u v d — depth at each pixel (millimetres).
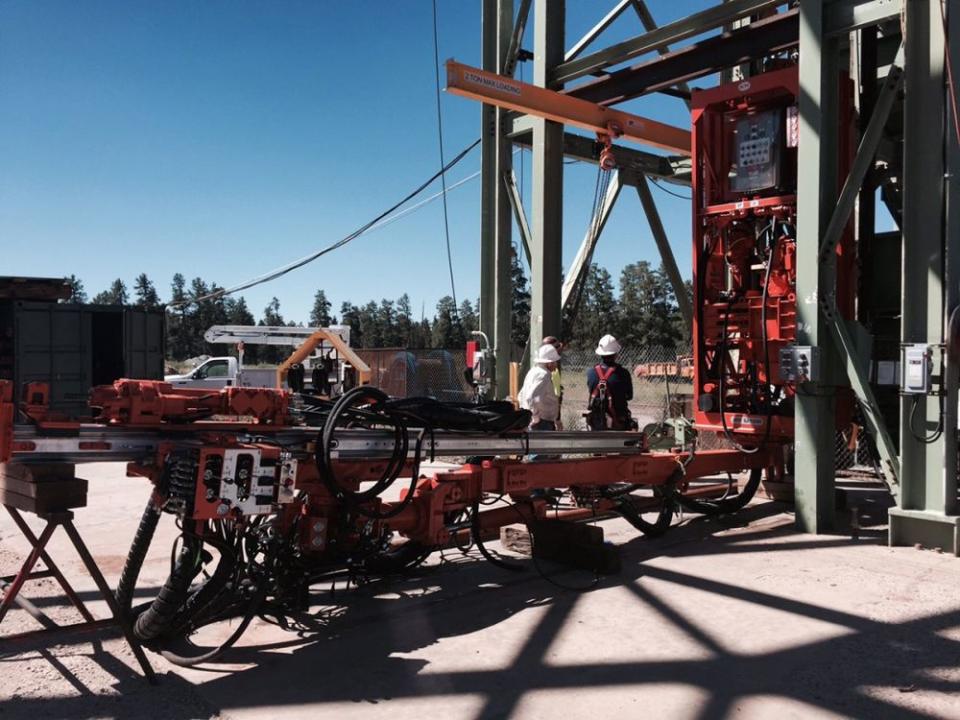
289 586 4477
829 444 7242
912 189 6586
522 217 11930
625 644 4266
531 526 6137
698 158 8562
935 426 6453
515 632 4484
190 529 3705
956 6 6449
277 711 3465
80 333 15844
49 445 3650
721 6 8828
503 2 12117
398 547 5762
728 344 8289
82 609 4023
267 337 25188
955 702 3514
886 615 4707
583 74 10602
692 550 6453
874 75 8180
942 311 6402
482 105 12195
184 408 4078
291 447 4305
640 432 6754
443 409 5152
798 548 6492
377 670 3934
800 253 7215
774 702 3525
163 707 3500
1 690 3676
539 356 8195
